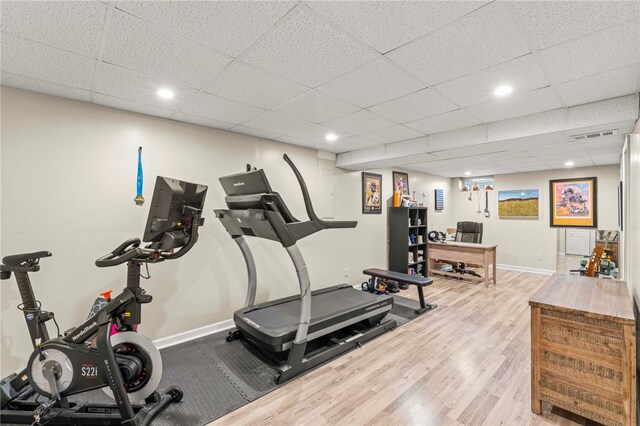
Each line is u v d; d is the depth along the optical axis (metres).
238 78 2.06
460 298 4.61
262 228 2.59
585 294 2.19
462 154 3.91
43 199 2.33
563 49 1.69
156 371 1.93
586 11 1.35
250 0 1.27
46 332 1.96
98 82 2.12
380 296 3.65
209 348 2.90
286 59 1.80
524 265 6.56
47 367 1.83
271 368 2.56
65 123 2.42
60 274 2.40
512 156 4.19
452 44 1.64
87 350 1.82
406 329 3.42
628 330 1.71
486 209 7.18
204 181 3.21
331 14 1.38
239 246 3.24
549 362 1.96
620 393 1.73
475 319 3.72
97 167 2.57
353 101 2.49
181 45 1.64
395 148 3.98
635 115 2.30
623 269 3.86
